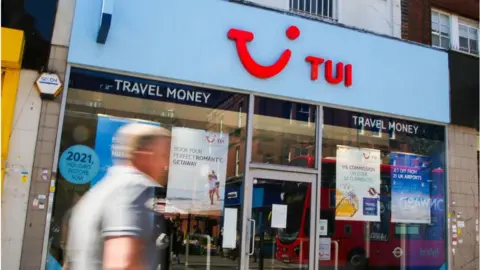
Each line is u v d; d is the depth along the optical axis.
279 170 6.29
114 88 5.57
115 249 5.32
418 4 8.26
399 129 7.25
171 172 5.72
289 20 6.53
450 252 7.25
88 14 5.45
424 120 7.38
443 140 7.55
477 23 8.93
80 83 5.41
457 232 7.36
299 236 6.30
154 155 5.66
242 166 6.09
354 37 6.95
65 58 5.31
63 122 5.26
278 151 6.32
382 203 6.95
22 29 5.16
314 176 6.50
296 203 6.34
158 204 5.61
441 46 8.51
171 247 5.60
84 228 5.20
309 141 6.54
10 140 4.98
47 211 5.01
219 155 5.99
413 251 7.05
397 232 6.99
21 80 5.12
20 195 4.94
